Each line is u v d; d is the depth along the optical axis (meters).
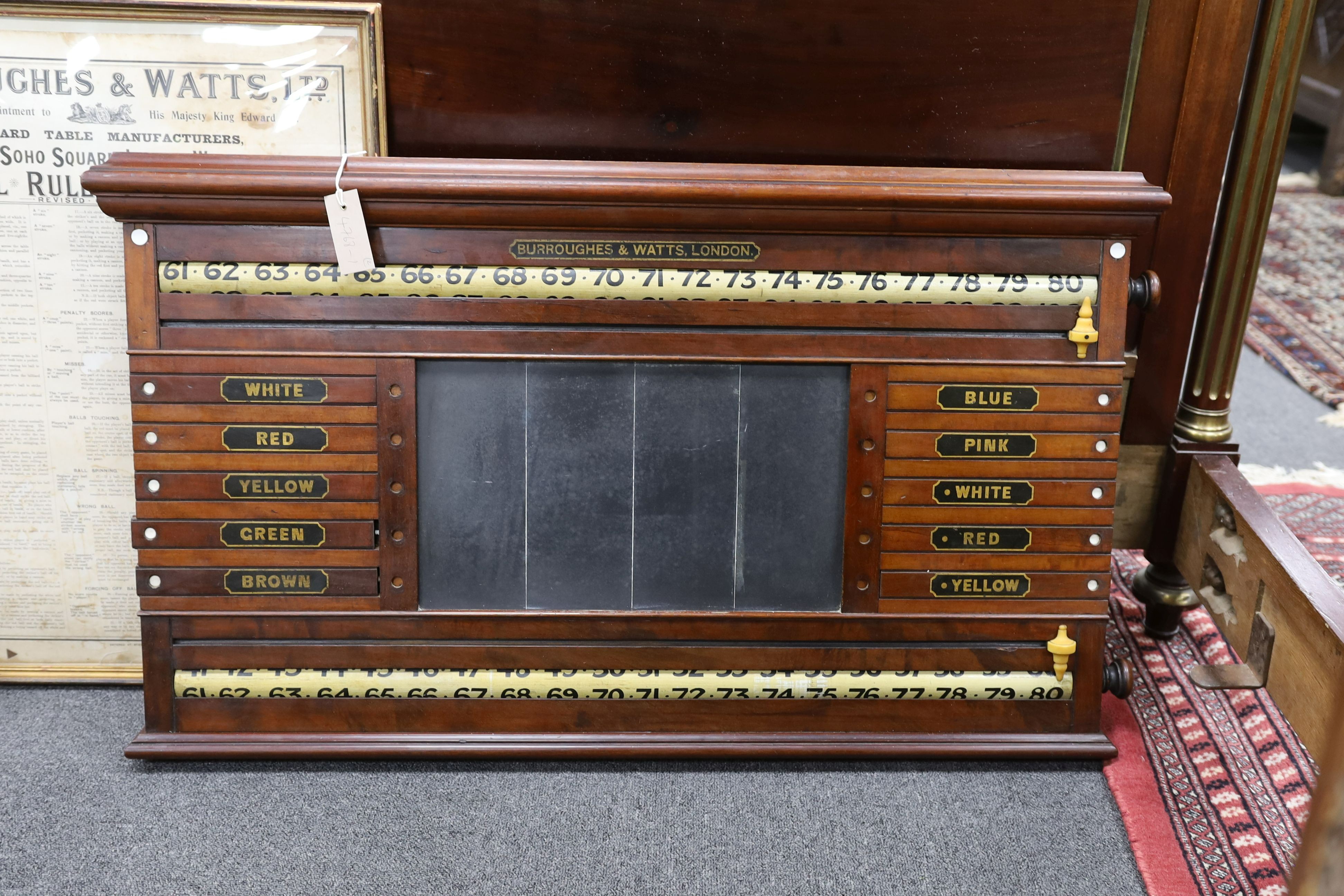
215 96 2.23
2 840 2.00
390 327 2.12
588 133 2.26
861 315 2.14
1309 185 6.14
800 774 2.22
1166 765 2.25
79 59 2.21
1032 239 2.14
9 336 2.32
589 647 2.20
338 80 2.22
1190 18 2.26
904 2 2.19
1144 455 2.61
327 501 2.15
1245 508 2.33
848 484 2.18
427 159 2.08
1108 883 1.97
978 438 2.18
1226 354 2.50
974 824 2.10
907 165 2.31
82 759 2.21
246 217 2.07
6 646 2.44
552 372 2.14
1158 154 2.37
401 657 2.20
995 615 2.22
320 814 2.09
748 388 2.16
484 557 2.18
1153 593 2.66
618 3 2.18
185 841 2.01
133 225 2.08
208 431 2.13
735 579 2.20
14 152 2.24
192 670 2.20
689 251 2.12
